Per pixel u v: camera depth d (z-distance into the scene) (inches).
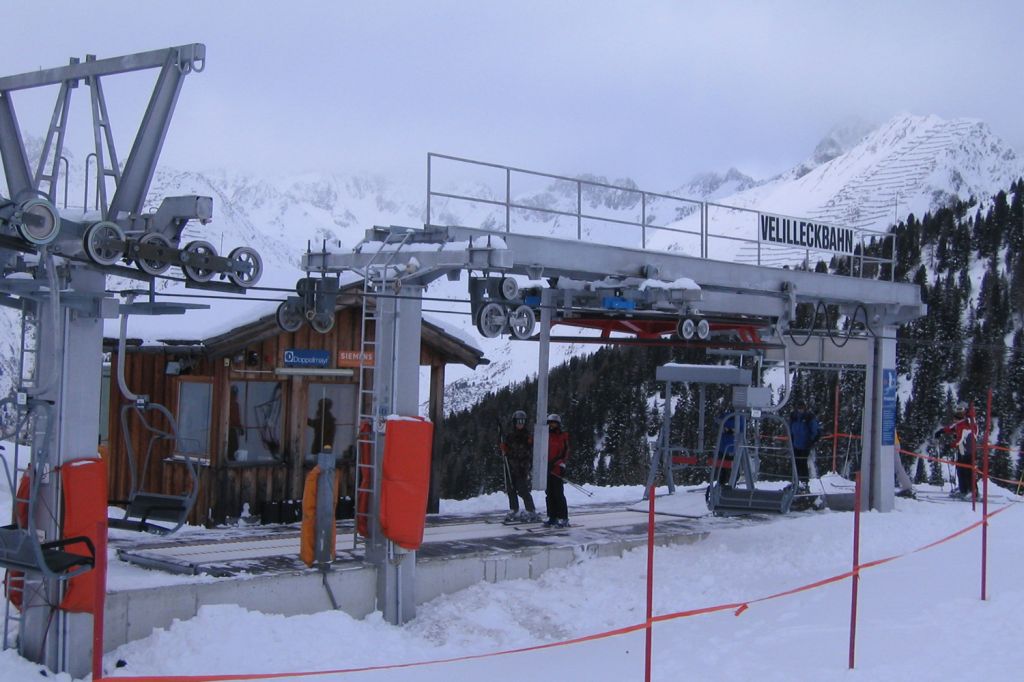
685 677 334.6
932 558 564.7
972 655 365.4
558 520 563.2
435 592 435.2
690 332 564.1
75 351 314.8
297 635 355.9
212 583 359.3
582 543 505.4
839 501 742.5
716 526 601.3
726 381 723.4
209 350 557.9
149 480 592.7
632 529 566.9
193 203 308.3
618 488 800.3
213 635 340.8
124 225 314.3
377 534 405.1
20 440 325.7
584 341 598.9
